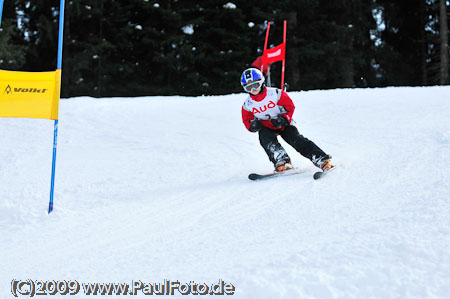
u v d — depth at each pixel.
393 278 3.53
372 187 6.28
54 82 7.52
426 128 10.53
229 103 19.38
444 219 4.49
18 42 42.69
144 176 9.32
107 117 16.64
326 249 4.14
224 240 5.00
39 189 8.48
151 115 17.06
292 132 8.42
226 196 7.21
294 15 43.28
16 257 5.32
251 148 11.73
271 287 3.55
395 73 50.97
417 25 51.38
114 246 5.36
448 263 3.64
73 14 41.28
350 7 46.66
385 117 13.15
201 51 44.12
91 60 41.94
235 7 42.78
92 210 7.12
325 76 46.59
